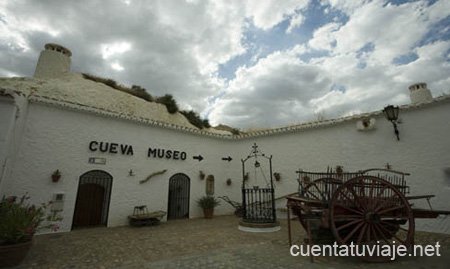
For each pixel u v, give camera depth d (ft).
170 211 33.45
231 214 37.24
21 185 20.90
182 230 23.95
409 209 14.46
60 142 23.77
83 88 40.50
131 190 27.96
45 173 22.38
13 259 12.90
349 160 27.73
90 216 26.11
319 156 30.58
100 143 26.40
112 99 43.50
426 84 44.93
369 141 26.48
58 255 15.23
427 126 22.86
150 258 14.64
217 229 24.58
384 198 15.28
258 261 13.82
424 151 22.62
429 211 15.10
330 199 14.74
